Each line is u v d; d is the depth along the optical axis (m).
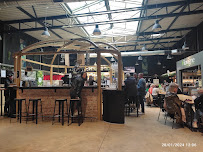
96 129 4.13
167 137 3.53
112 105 4.83
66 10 8.98
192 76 11.30
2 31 10.77
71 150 2.83
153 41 17.39
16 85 5.51
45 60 16.14
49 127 4.34
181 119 4.22
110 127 4.33
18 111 5.35
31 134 3.74
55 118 5.33
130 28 12.88
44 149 2.88
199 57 8.84
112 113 4.82
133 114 6.31
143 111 6.59
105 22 9.96
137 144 3.11
